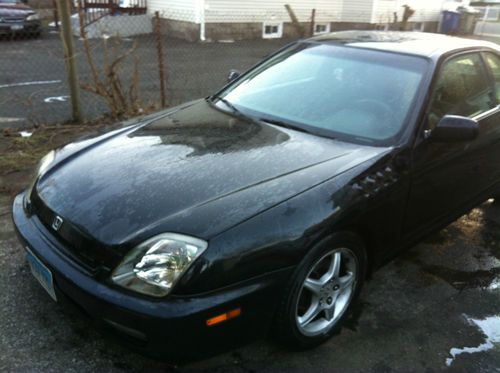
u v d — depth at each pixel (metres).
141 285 1.95
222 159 2.51
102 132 3.03
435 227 3.22
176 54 12.87
